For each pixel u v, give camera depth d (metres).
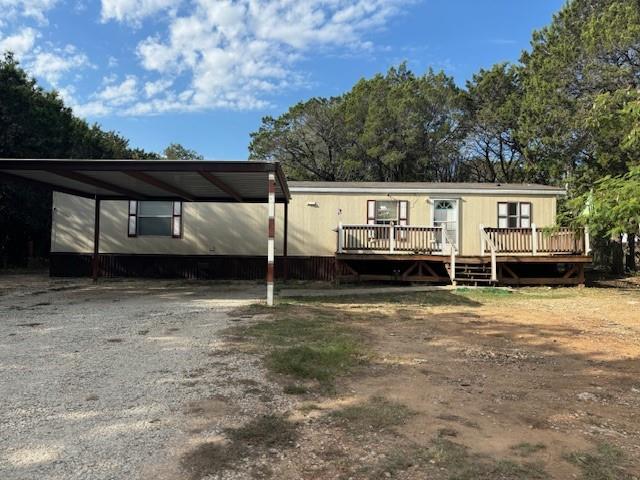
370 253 14.59
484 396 4.41
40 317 8.09
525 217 16.45
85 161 10.06
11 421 3.57
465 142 31.52
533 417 3.90
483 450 3.23
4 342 6.17
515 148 29.33
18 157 19.72
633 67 17.59
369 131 30.86
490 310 9.99
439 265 15.27
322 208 16.55
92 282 14.74
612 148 18.39
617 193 7.76
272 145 35.44
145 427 3.50
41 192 20.66
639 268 24.09
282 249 16.50
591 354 6.20
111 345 6.03
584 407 4.17
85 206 16.56
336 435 3.43
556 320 8.84
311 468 2.94
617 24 17.69
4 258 22.17
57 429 3.44
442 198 16.42
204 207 16.58
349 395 4.32
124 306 9.47
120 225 16.53
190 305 9.70
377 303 10.70
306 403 4.07
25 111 19.97
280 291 12.73
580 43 19.84
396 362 5.54
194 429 3.47
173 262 16.52
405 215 16.48
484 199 16.53
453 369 5.34
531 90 23.28
